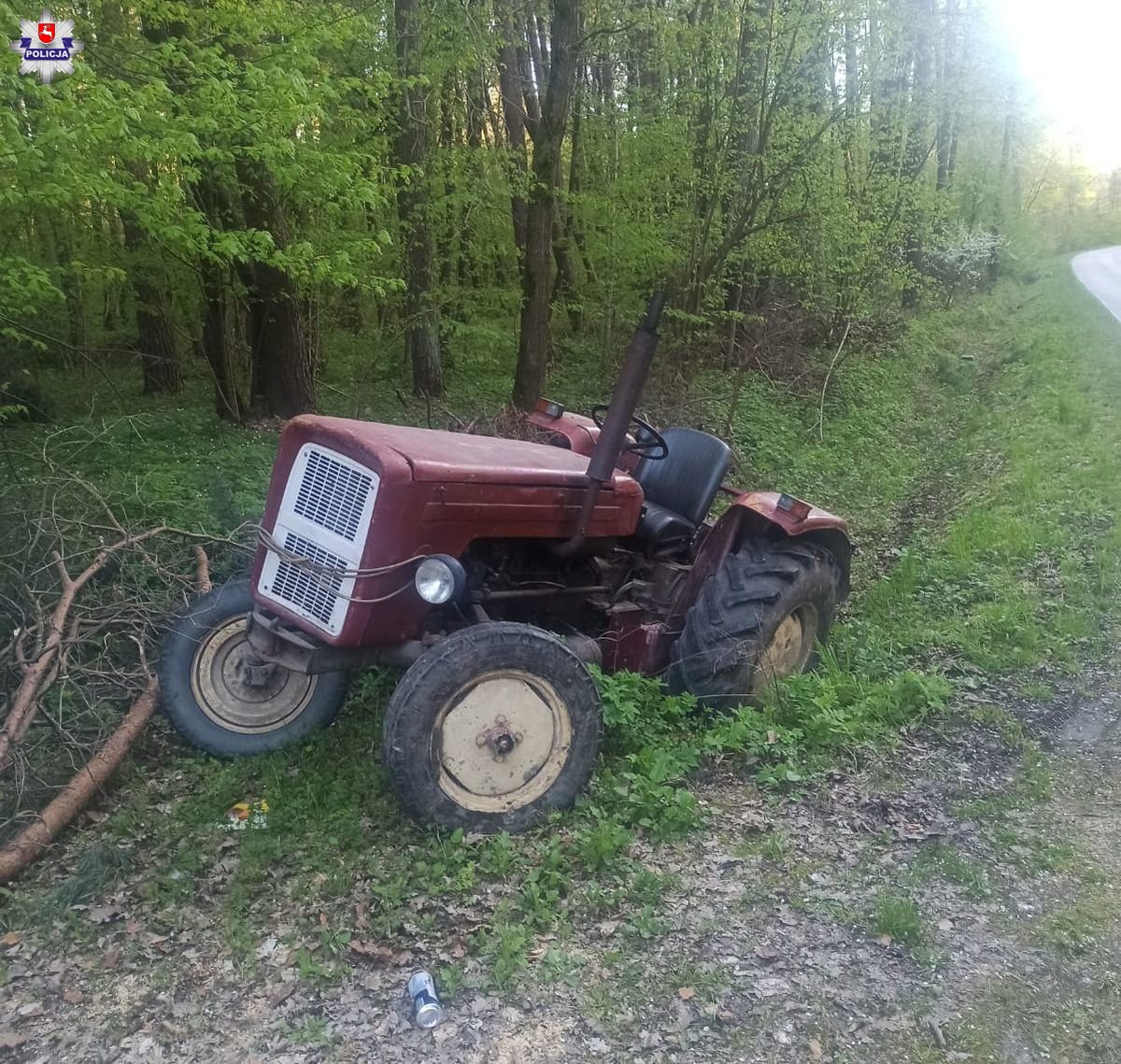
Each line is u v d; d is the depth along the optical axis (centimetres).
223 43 643
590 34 955
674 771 375
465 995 264
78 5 585
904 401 1431
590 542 420
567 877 313
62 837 346
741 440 1077
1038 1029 252
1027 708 440
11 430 799
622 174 1208
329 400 1134
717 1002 261
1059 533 658
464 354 1300
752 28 1034
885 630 551
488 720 338
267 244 622
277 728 406
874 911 300
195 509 624
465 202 1034
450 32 930
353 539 342
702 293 1234
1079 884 312
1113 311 2077
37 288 550
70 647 430
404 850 330
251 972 275
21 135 461
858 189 1349
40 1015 261
